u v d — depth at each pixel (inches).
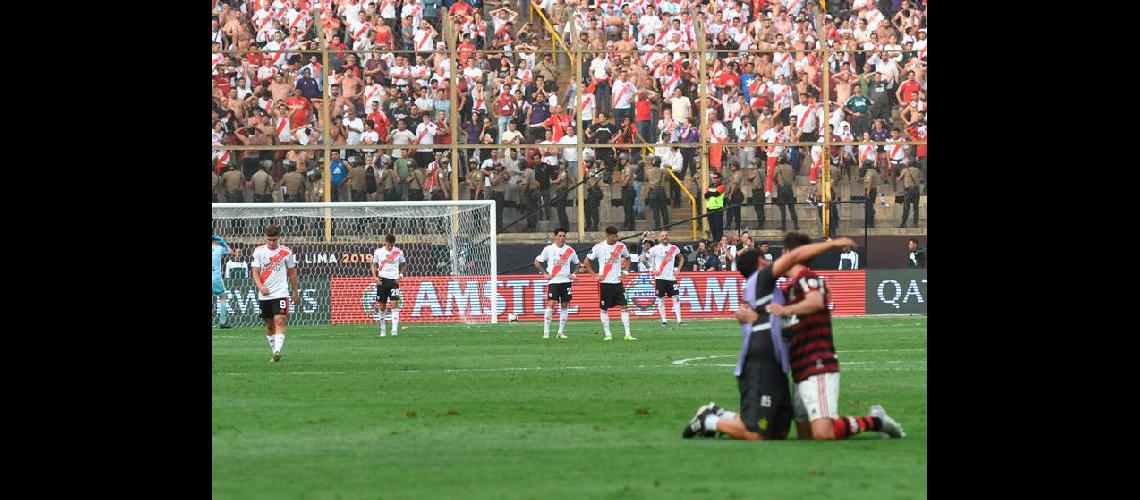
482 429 1491.1
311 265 4195.4
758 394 1354.6
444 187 4279.0
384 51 4220.0
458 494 1060.5
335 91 4338.1
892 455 1250.6
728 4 4503.0
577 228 4311.0
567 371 2290.8
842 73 4439.0
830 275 4279.0
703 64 4279.0
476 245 4254.4
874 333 3336.6
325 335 3484.3
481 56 4389.8
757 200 4343.0
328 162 4242.1
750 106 4389.8
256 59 4338.1
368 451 1314.0
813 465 1194.0
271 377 2185.0
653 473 1158.3
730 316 4259.4
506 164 4311.0
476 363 2485.2
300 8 4402.1
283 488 1096.8
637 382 2075.5
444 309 4190.5
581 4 4522.6
